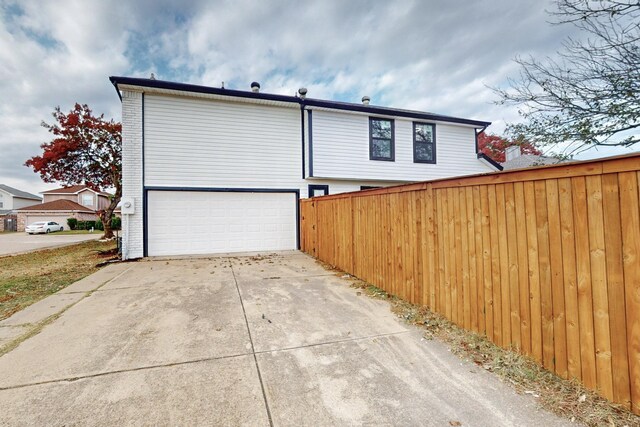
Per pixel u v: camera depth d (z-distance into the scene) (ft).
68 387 7.09
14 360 8.41
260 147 30.35
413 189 13.14
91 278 18.88
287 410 6.27
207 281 17.79
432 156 36.37
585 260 6.59
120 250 28.68
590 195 6.49
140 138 26.61
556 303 7.21
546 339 7.45
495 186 9.04
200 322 11.37
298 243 31.55
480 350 8.78
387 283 15.20
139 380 7.41
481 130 38.65
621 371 5.93
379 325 11.02
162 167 27.27
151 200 27.02
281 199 31.12
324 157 31.99
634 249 5.74
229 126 29.32
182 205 27.91
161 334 10.25
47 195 121.29
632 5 11.61
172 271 20.72
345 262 20.16
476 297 9.76
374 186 35.22
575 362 6.77
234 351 9.00
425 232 12.38
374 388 7.04
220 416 6.07
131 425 5.80
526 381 7.09
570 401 6.29
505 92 16.67
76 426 5.76
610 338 6.12
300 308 12.97
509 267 8.54
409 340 9.70
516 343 8.29
